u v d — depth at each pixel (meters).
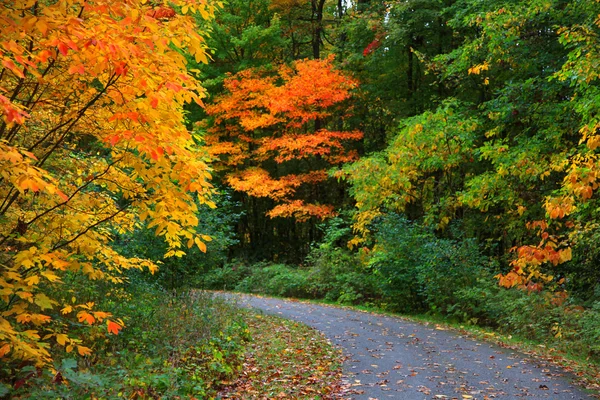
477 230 17.73
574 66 9.65
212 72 25.92
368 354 9.18
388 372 7.85
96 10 3.64
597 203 10.19
